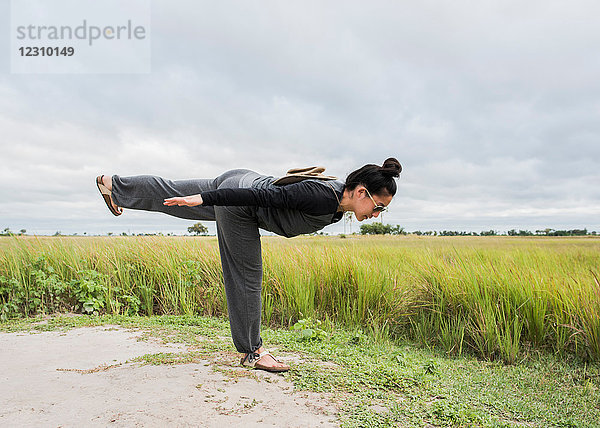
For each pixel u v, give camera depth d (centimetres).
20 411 243
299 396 291
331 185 293
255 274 332
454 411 279
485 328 491
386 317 578
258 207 306
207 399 270
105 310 656
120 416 238
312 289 616
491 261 665
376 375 344
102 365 354
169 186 320
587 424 296
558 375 411
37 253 688
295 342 459
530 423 292
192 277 674
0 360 366
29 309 634
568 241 1958
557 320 481
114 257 714
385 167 291
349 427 246
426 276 608
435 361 393
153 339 459
